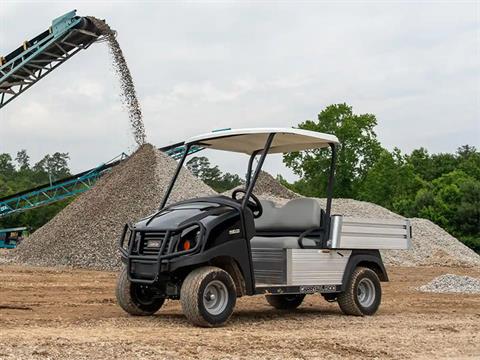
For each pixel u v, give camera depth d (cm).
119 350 627
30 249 2545
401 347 721
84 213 2636
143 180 2741
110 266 2197
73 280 1667
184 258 803
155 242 839
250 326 852
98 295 1288
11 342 650
